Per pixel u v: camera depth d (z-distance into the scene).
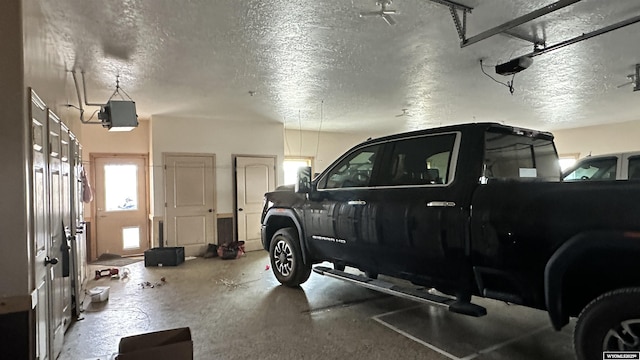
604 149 8.68
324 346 2.91
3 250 1.96
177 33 3.18
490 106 6.48
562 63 4.15
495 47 3.65
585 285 2.22
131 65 3.97
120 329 3.37
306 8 2.79
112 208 7.16
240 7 2.75
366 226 3.29
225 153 7.47
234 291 4.55
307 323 3.41
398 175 3.19
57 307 2.86
